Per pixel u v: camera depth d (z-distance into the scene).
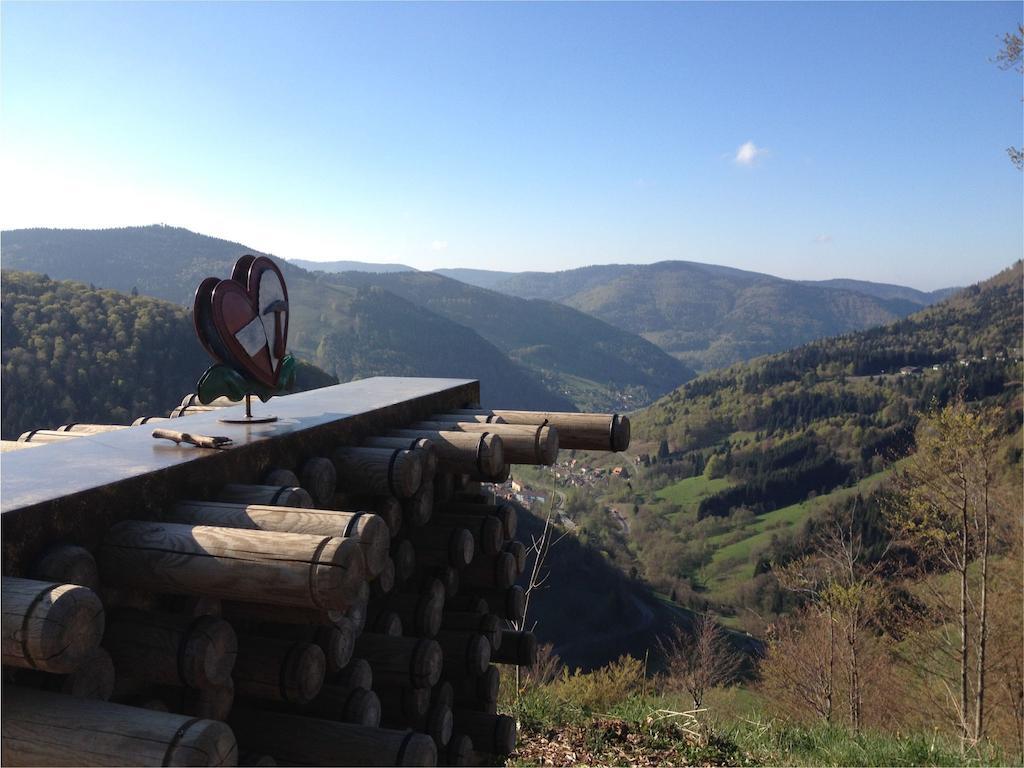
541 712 5.59
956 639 12.66
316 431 2.78
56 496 1.71
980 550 11.85
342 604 1.68
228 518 1.99
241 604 2.12
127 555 1.78
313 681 2.07
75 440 2.48
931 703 12.98
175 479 2.07
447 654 3.35
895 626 13.16
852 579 12.59
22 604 1.36
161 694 1.92
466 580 3.75
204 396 2.67
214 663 1.73
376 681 2.78
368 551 1.89
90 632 1.42
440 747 3.15
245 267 2.87
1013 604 12.41
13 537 1.58
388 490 2.79
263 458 2.45
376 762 2.05
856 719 12.05
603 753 4.96
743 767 4.97
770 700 12.46
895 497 12.96
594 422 3.92
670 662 12.77
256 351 2.84
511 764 4.58
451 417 3.93
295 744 2.12
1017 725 12.31
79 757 1.33
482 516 3.59
